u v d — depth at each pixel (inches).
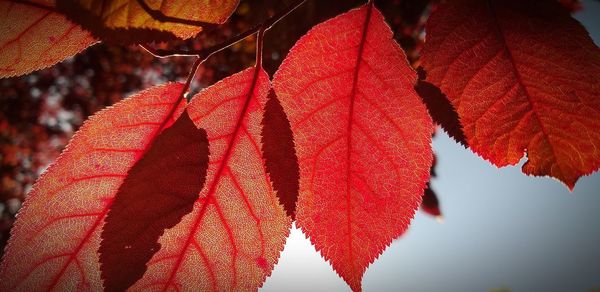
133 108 6.3
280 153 6.2
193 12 5.8
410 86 6.3
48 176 6.2
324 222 6.2
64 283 6.2
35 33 5.9
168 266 6.2
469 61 6.5
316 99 6.3
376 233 6.2
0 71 5.9
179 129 6.3
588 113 6.4
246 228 6.3
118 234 6.1
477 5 6.5
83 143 6.2
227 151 6.3
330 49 6.3
